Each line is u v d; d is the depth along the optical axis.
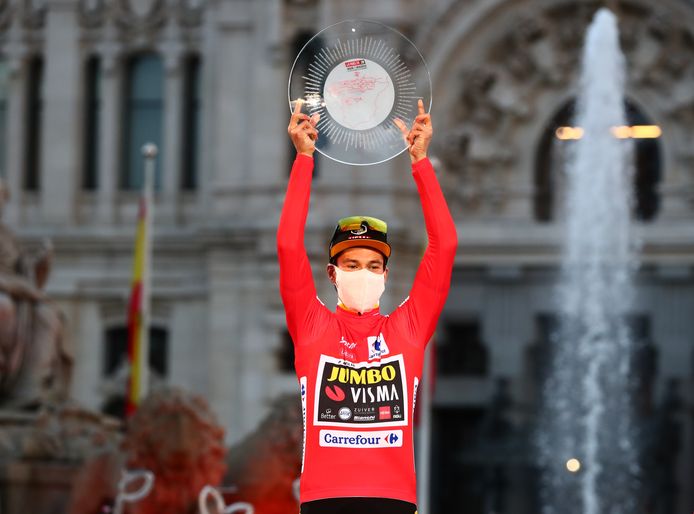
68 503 43.69
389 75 14.52
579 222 79.69
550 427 79.12
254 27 83.69
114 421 51.38
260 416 81.88
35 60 89.88
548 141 82.69
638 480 77.31
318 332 13.77
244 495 41.47
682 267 79.38
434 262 14.03
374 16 81.25
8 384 48.00
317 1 82.69
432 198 14.20
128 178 88.69
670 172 80.69
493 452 78.81
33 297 48.97
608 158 78.69
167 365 86.00
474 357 81.50
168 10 87.75
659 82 80.75
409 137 14.34
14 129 89.12
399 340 13.77
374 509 13.34
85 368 86.94
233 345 82.88
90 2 88.56
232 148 83.94
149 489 40.03
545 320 80.88
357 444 13.48
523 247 80.88
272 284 81.88
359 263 13.95
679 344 79.12
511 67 82.25
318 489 13.41
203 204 86.50
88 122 89.19
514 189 82.38
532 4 81.31
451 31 81.94
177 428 39.84
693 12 79.12
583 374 79.31
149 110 88.94
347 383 13.62
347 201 80.50
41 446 45.94
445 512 79.88
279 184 82.50
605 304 79.50
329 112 14.48
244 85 83.94
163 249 86.12
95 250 87.25
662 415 78.19
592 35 77.69
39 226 87.81
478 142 82.50
